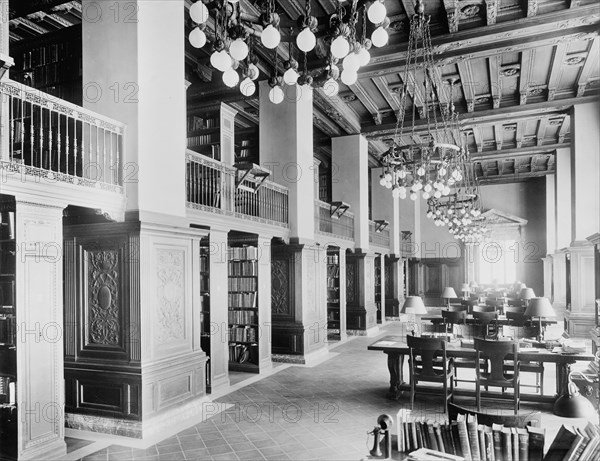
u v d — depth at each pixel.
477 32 9.93
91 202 5.94
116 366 6.38
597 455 2.83
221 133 11.06
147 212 6.47
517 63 11.66
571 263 13.01
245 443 6.05
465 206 14.31
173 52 7.16
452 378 7.65
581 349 7.10
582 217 13.14
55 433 5.52
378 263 18.88
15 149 6.86
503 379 6.80
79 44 7.78
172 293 6.98
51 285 5.50
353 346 13.45
